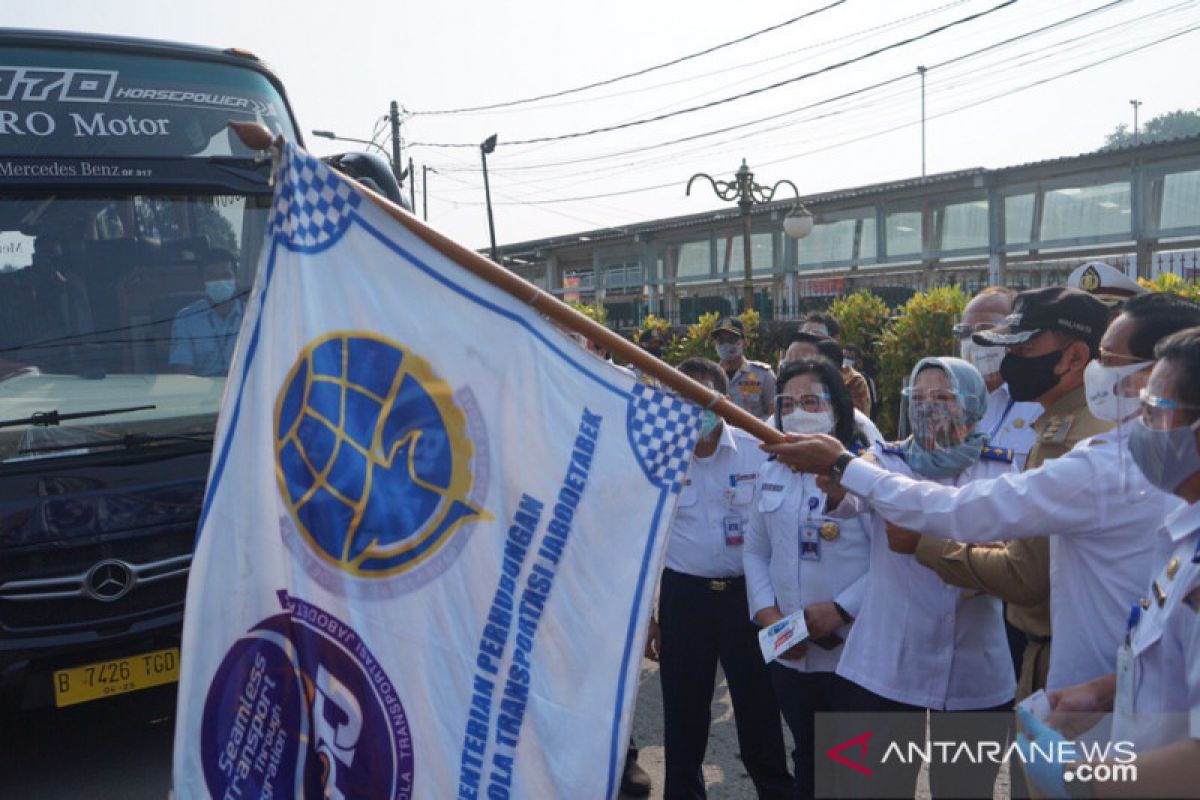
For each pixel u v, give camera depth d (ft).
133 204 15.84
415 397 7.53
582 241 92.79
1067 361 8.77
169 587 14.97
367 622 7.36
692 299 77.20
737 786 13.87
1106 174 51.31
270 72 17.51
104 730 16.89
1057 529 7.31
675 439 7.48
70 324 15.26
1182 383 5.95
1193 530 5.95
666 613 12.17
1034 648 8.70
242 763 7.39
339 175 7.63
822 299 66.54
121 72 16.08
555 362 7.50
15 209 15.11
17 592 14.03
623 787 13.91
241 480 7.54
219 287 16.35
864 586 9.98
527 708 7.27
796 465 8.27
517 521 7.43
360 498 7.46
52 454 14.52
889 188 61.52
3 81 15.35
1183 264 48.01
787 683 10.46
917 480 8.81
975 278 57.41
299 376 7.54
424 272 7.59
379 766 7.24
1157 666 6.00
